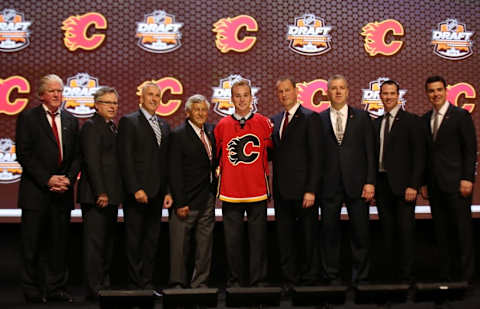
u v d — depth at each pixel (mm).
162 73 3938
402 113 3408
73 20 3896
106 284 3316
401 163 3361
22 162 3129
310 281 3307
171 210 3275
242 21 3990
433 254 4031
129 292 2893
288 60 4008
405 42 4059
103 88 3248
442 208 3479
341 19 4035
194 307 2943
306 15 4023
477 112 4066
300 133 3256
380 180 3420
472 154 3375
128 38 3930
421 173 3340
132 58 3928
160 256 3893
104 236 3209
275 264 3969
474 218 4043
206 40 3973
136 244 3242
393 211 3436
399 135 3371
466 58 4090
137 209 3229
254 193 3193
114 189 3195
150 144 3229
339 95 3312
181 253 3211
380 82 4039
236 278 3250
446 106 3463
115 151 3248
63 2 3893
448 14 4082
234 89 3256
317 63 4020
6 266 3867
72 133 3258
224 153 3230
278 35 4008
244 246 3941
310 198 3188
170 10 3953
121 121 3211
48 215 3229
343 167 3275
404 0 4066
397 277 3537
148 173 3209
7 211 3811
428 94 3480
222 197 3207
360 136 3305
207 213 3266
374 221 3953
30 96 3867
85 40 3898
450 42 4078
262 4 4000
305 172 3244
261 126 3266
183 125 3266
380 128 3461
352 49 4035
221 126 3271
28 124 3148
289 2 4020
